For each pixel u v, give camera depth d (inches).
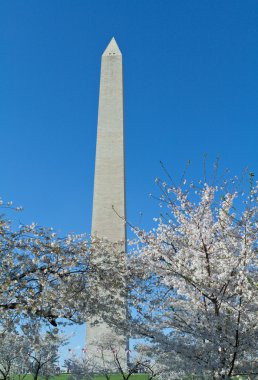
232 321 342.0
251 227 363.9
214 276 351.9
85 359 793.6
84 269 424.5
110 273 427.8
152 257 406.3
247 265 340.5
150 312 411.8
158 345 373.1
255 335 332.5
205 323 351.9
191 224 392.8
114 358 744.3
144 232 412.8
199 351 354.6
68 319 419.2
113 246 461.4
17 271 391.5
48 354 739.4
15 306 372.5
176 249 404.2
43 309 387.2
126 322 401.1
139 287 427.5
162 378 611.5
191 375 396.8
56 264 399.5
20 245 395.2
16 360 754.2
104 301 430.3
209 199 405.1
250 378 345.4
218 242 372.8
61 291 401.7
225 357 339.6
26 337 406.3
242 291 328.8
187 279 360.2
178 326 378.3
